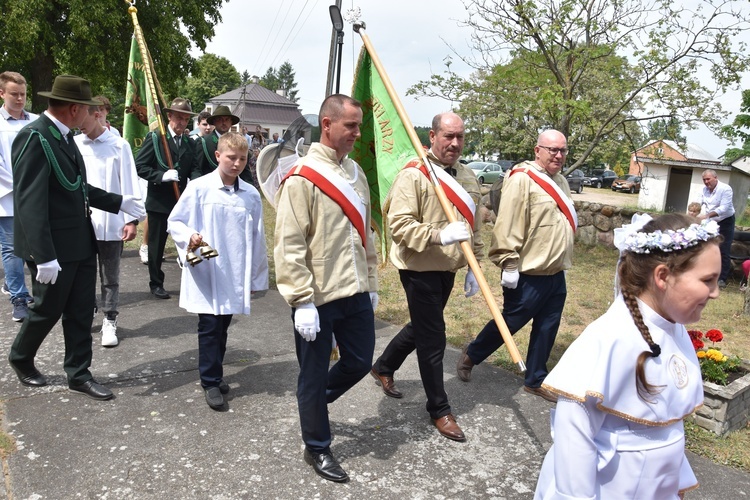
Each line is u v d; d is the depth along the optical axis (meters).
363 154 3.89
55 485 2.79
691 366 1.70
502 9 8.46
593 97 9.06
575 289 7.71
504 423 3.66
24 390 3.74
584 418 1.60
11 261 4.93
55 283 3.50
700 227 1.55
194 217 3.66
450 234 3.05
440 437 3.45
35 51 18.95
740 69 8.01
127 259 7.61
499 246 3.83
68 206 3.51
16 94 4.94
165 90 21.77
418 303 3.43
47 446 3.12
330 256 2.88
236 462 3.06
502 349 4.97
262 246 3.93
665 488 1.69
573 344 1.68
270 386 4.02
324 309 2.90
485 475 3.09
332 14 4.15
